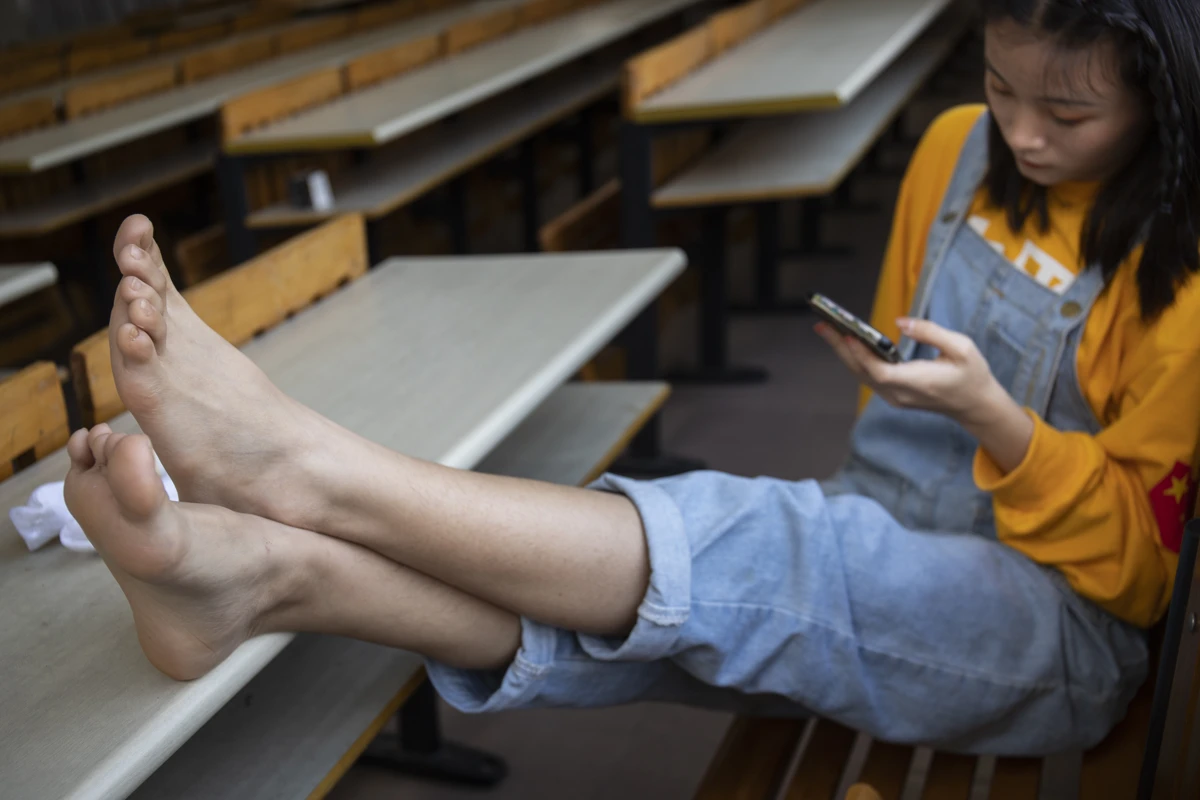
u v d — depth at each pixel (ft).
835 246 13.29
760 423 9.34
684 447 8.98
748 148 10.31
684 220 10.05
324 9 24.94
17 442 3.75
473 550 3.12
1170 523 3.66
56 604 2.85
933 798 3.66
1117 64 3.34
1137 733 3.79
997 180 4.06
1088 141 3.54
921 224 4.39
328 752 3.67
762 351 10.88
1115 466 3.67
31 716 2.42
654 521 3.35
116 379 2.60
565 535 3.25
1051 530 3.67
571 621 3.36
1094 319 3.80
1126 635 3.79
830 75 9.27
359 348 4.37
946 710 3.63
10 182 10.70
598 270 5.20
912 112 18.97
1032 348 3.90
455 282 5.19
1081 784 3.67
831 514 3.59
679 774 5.48
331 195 9.67
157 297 2.62
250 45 14.24
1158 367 3.59
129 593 2.45
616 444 5.39
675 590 3.32
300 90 9.86
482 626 3.34
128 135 10.34
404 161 10.85
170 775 3.60
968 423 3.63
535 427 5.62
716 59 10.68
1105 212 3.69
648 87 9.00
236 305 4.60
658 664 3.73
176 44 16.65
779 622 3.48
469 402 3.76
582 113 15.21
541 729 5.89
